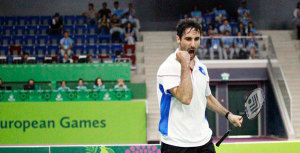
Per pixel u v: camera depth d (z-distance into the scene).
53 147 18.97
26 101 40.38
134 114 40.03
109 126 39.91
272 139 47.91
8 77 46.12
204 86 10.84
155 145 18.72
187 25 10.48
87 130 39.81
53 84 44.75
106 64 46.78
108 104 40.09
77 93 40.62
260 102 11.79
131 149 18.75
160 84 10.70
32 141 39.62
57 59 49.97
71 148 18.92
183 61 9.90
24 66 46.28
